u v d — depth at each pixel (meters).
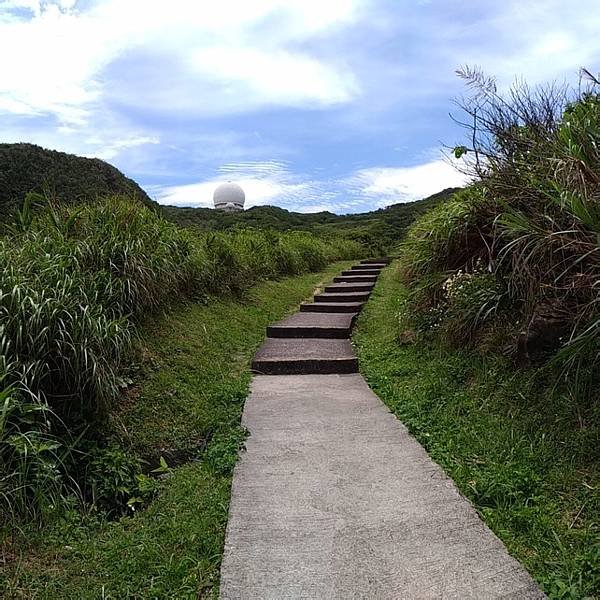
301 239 15.61
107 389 4.10
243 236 12.06
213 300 7.95
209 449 4.04
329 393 5.32
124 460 3.81
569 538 2.74
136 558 2.73
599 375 3.66
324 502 3.23
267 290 10.04
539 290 4.29
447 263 6.36
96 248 5.48
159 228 6.93
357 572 2.57
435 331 5.93
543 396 3.90
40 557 2.79
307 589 2.47
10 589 2.46
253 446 4.08
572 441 3.41
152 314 6.19
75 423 3.96
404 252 8.20
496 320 4.95
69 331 4.07
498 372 4.48
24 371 3.68
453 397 4.61
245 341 6.96
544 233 4.09
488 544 2.75
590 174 3.65
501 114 5.01
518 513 2.92
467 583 2.46
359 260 19.20
